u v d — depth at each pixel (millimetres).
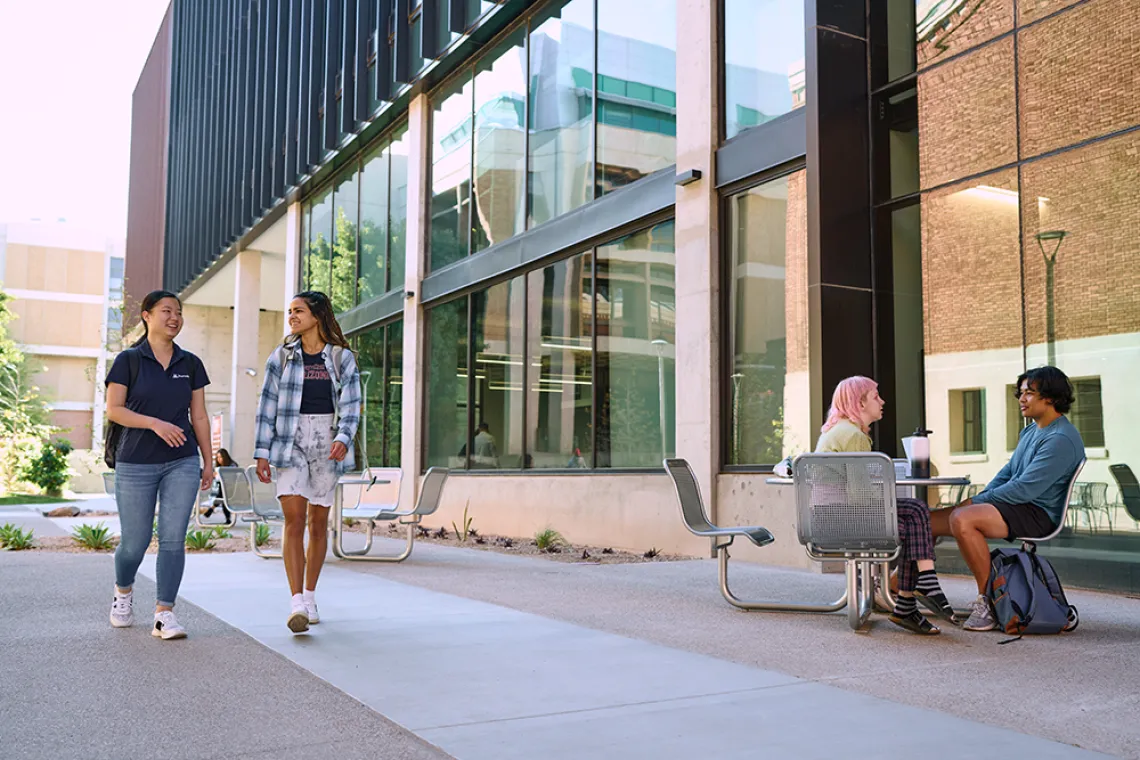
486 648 4957
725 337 10578
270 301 37094
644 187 11883
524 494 14234
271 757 3084
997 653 4875
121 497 5246
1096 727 3451
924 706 3781
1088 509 7574
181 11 37375
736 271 10492
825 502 5270
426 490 9797
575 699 3867
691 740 3279
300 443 5414
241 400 29594
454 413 17094
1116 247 7496
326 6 21953
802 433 9453
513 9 14992
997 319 8367
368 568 9195
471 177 16828
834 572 8594
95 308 70812
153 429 5129
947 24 9000
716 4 10891
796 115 9617
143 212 43094
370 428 20844
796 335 9594
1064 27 7957
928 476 5730
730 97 10719
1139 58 7387
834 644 5125
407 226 18891
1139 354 7305
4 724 3471
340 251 22797
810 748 3176
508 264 15109
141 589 7348
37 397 61156
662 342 11625
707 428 10492
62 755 3107
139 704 3760
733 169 10422
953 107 8852
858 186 9320
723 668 4477
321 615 6055
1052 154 8000
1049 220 8008
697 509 6551
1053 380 5637
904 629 5605
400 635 5328
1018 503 5578
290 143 23141
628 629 5598
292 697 3883
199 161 33062
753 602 6324
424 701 3824
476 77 16766
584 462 13117
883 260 9258
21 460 38844
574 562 9969
